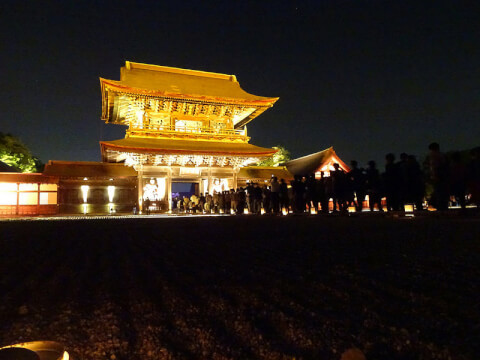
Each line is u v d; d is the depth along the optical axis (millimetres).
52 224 18609
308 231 10109
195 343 2705
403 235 7871
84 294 4344
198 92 46469
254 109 47312
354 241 7410
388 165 15875
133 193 41438
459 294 3346
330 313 3088
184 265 5938
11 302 4070
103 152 41906
